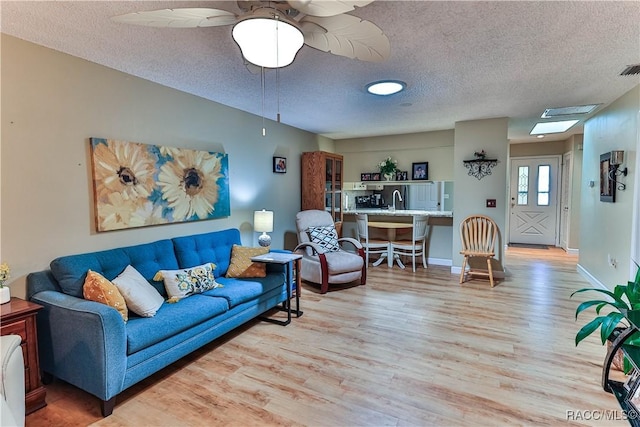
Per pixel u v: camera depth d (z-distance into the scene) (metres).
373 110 4.20
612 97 3.66
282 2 1.49
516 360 2.49
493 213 4.79
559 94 3.53
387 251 5.62
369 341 2.83
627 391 1.87
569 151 6.66
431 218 5.75
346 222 6.50
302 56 2.50
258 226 4.02
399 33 2.14
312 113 4.36
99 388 1.90
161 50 2.39
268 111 4.22
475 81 3.09
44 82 2.31
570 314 3.39
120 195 2.77
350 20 1.54
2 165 2.13
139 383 2.24
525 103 3.89
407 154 6.17
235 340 2.88
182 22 1.57
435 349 2.68
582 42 2.28
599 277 4.23
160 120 3.14
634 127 3.28
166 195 3.16
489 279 4.62
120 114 2.80
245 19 1.47
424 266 5.48
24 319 1.93
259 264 3.37
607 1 1.78
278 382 2.24
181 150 3.31
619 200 3.62
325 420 1.88
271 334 2.99
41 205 2.31
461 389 2.15
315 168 5.37
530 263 5.72
